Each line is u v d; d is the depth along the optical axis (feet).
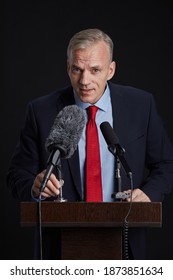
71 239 10.51
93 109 13.21
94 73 12.26
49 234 12.28
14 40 23.34
